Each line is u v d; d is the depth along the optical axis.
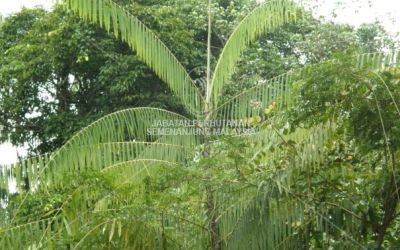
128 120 5.32
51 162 4.84
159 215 4.50
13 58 12.67
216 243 4.70
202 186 4.55
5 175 4.59
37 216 4.65
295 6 5.68
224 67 5.66
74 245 4.32
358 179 4.91
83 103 13.25
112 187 4.50
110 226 4.38
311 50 12.72
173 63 5.49
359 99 4.25
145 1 12.72
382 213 4.99
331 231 4.71
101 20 5.14
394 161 4.59
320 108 4.35
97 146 5.15
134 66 11.67
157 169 4.89
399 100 4.17
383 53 4.43
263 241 4.52
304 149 4.46
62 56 12.21
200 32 13.02
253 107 5.25
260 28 5.73
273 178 4.45
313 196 4.73
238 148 4.51
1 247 4.34
